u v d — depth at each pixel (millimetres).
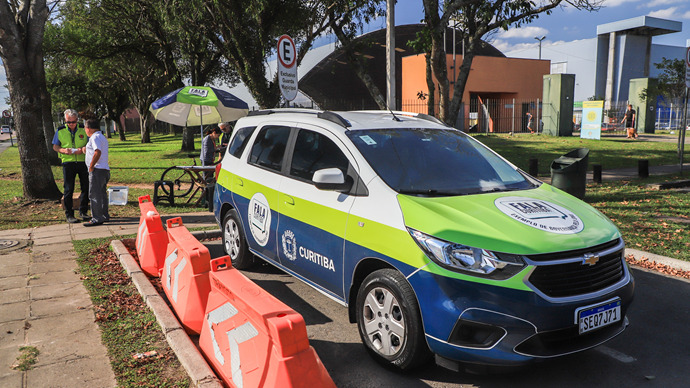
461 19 12820
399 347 3461
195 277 4145
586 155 8602
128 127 86062
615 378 3551
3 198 11219
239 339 3119
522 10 11664
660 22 51312
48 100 19547
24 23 10008
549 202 3799
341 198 3990
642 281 5465
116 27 24156
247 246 5645
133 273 5418
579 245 3234
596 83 54906
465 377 3555
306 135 4746
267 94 15609
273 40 17250
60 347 3861
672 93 33125
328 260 4102
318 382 2740
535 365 3742
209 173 10453
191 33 16469
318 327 4422
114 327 4203
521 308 3061
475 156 4523
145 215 5996
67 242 7156
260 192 5098
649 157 18078
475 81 34469
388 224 3527
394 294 3439
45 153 10359
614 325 3447
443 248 3188
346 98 37906
